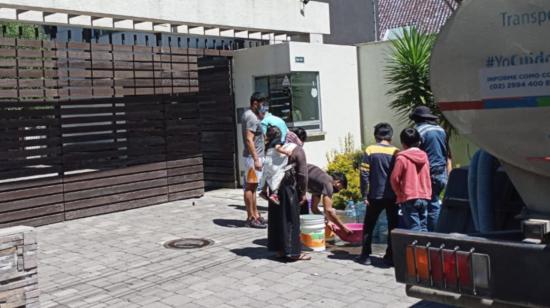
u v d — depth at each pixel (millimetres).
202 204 11523
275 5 13711
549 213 3539
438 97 3756
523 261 3377
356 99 14734
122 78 10953
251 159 9227
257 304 5922
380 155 6980
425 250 3783
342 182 8375
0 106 9383
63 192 10219
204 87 13867
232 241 8516
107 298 6277
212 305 5941
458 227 4836
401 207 6785
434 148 7254
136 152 11227
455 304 3697
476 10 3506
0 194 9461
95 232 9375
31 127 9781
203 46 13000
